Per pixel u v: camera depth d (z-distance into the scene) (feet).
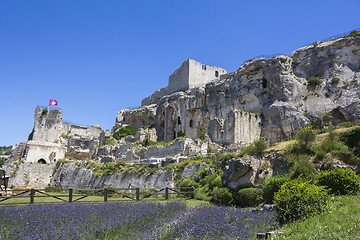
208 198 65.72
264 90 148.15
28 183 148.77
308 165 52.90
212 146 115.34
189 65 204.33
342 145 55.52
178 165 94.58
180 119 190.70
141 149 138.92
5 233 38.50
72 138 218.18
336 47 134.41
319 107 124.57
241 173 60.29
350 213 35.14
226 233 35.12
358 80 123.44
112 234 38.83
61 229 39.96
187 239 34.86
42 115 226.58
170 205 54.75
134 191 101.71
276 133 129.29
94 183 123.85
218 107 165.17
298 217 37.14
